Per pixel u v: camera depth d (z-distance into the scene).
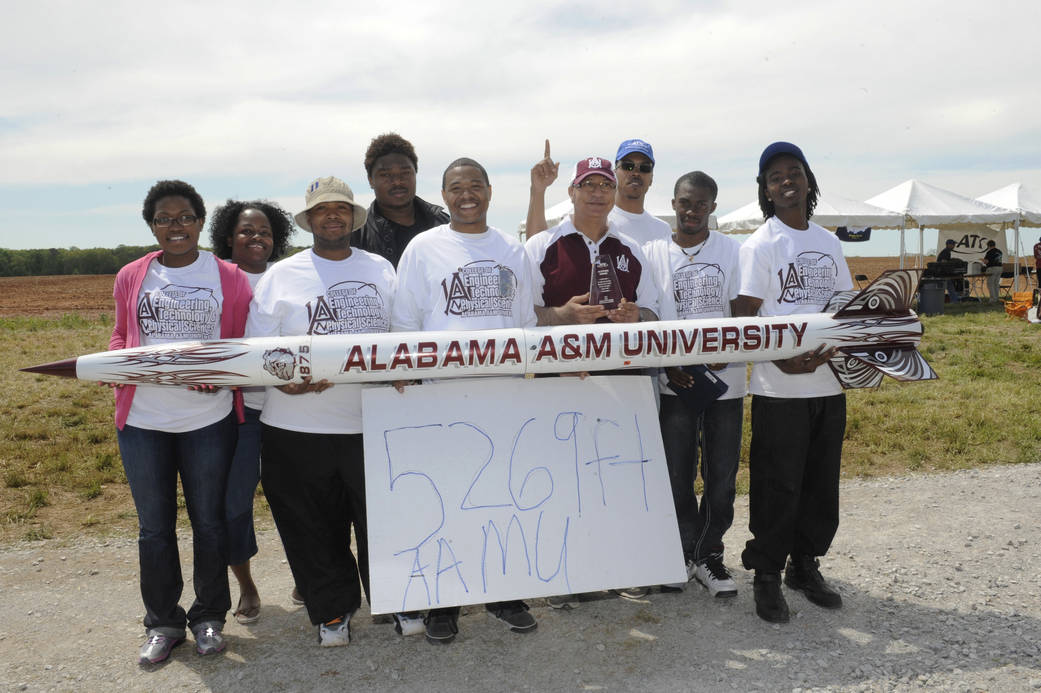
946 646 3.29
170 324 3.25
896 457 6.45
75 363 3.12
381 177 4.14
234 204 4.23
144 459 3.22
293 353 3.07
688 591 3.95
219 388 3.18
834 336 3.43
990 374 9.60
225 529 3.44
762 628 3.50
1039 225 19.86
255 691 3.04
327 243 3.30
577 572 3.30
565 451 3.43
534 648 3.36
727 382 3.81
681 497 3.97
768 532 3.58
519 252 3.46
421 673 3.16
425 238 3.39
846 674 3.06
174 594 3.34
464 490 3.29
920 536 4.64
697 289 3.84
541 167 3.98
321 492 3.34
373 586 3.13
